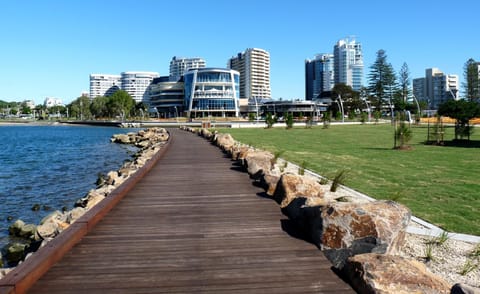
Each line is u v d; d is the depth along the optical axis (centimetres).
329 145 2481
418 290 358
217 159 1717
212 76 12406
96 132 7994
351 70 17688
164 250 532
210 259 495
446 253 553
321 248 509
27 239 1024
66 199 1531
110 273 454
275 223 658
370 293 371
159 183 1088
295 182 783
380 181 1134
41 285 423
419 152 2009
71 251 530
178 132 4778
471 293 318
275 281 427
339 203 519
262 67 17962
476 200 882
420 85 16475
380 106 10006
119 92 12850
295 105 12731
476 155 1855
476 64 7906
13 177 2100
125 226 654
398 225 469
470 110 2505
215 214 729
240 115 13612
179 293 402
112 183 1539
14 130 9406
